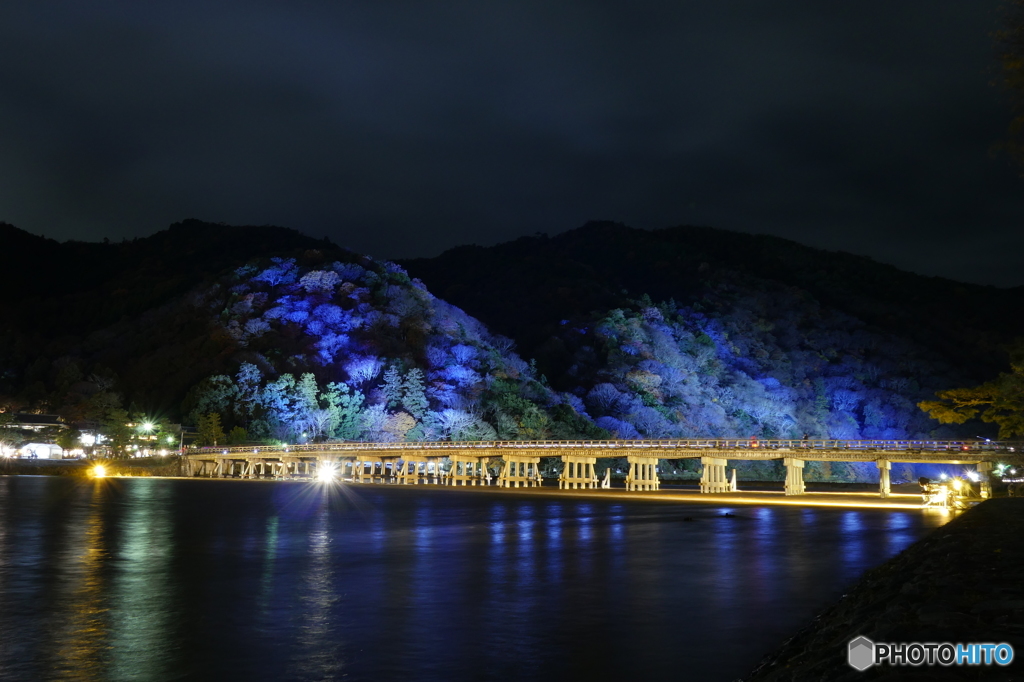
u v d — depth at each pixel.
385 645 25.38
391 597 32.75
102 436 154.62
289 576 37.78
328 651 24.73
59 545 48.06
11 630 27.22
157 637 26.36
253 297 196.12
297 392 156.50
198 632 26.97
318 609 30.45
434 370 179.12
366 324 190.75
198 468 140.00
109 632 27.00
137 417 158.75
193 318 197.88
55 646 25.31
